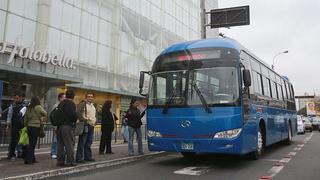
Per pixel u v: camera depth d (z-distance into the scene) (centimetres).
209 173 997
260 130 1323
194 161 1252
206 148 1031
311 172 1013
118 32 3272
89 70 2891
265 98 1395
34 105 1055
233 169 1064
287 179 909
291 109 2066
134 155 1315
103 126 1348
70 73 2600
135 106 1336
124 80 3328
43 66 2292
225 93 1040
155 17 3975
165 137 1085
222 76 1056
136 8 3609
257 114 1233
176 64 1114
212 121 1032
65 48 2673
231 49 1078
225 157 1351
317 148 1761
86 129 1102
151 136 1113
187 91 1077
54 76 1980
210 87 1059
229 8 2161
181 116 1068
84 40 2873
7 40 2238
